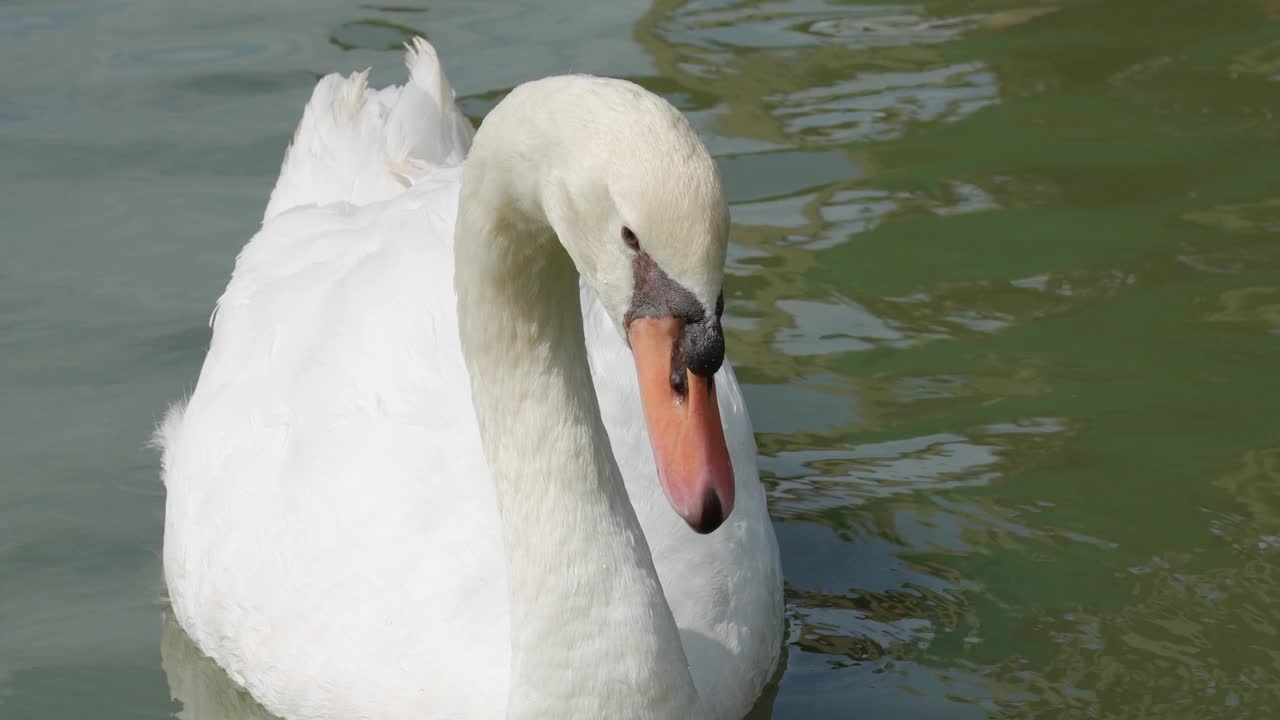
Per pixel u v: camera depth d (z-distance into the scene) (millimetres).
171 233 13242
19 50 16031
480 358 7340
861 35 16531
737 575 8680
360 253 9945
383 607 8484
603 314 9461
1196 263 12750
